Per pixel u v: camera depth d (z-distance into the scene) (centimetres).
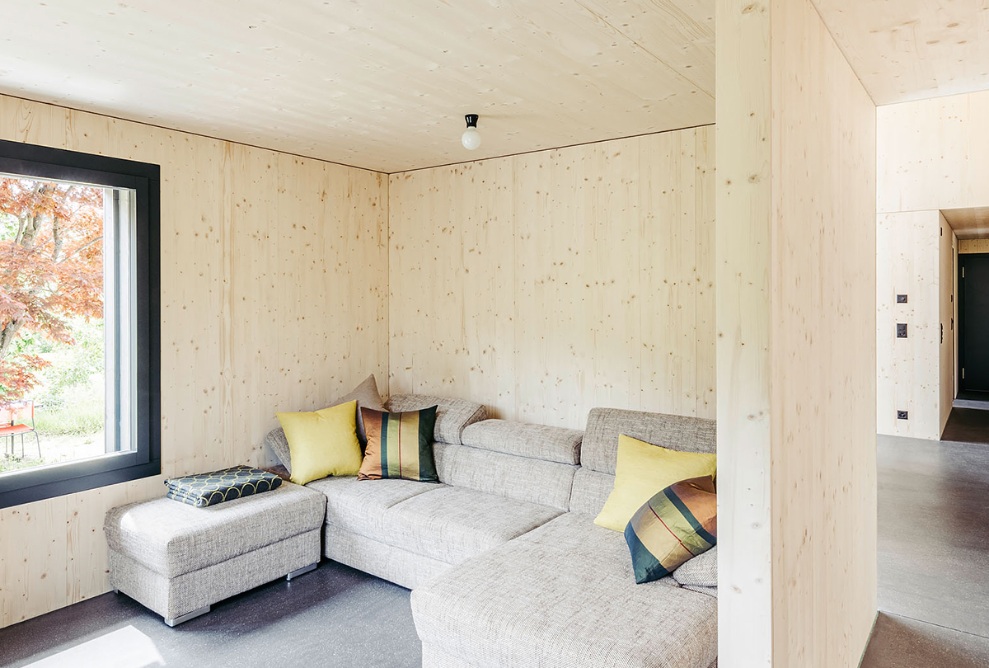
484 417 437
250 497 362
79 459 343
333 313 469
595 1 210
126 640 297
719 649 165
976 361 973
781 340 166
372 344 498
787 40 170
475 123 340
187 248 381
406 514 346
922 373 675
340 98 314
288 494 369
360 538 367
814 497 199
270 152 425
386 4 212
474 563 276
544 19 224
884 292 692
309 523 367
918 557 384
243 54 256
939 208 654
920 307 673
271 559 348
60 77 282
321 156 444
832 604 224
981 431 705
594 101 317
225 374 403
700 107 327
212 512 337
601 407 403
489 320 454
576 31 234
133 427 362
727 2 160
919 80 263
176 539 305
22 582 316
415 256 494
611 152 394
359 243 486
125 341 362
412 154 438
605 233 398
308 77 284
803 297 185
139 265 357
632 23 227
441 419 426
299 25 229
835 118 224
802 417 185
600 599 243
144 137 360
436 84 292
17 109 310
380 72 277
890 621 310
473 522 331
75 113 331
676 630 221
